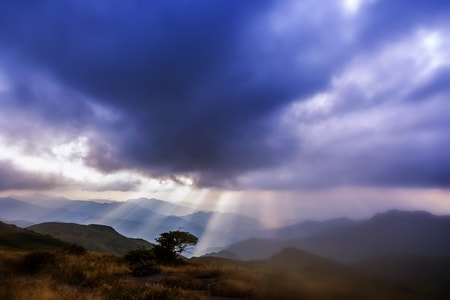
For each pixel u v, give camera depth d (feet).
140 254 99.66
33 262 72.84
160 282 61.31
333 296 16.61
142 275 76.43
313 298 19.65
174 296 43.19
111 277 65.36
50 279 54.29
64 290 42.09
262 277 49.80
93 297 39.96
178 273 79.25
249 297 42.93
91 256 101.96
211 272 72.43
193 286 56.80
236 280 53.93
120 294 43.27
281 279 32.81
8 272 60.54
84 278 61.41
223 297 45.85
